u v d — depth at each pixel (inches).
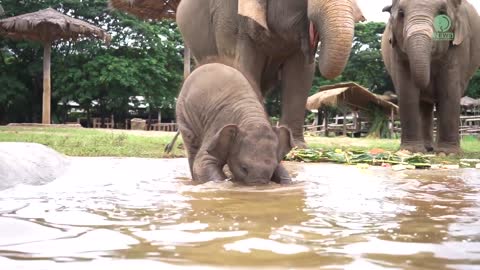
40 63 1336.1
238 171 185.8
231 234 91.4
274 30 329.4
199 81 228.7
